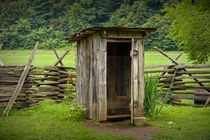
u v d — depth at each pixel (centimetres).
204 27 1094
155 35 7550
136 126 648
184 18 1053
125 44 827
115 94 809
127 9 10031
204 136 519
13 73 896
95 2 10981
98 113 677
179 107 916
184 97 989
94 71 698
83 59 779
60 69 1093
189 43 1240
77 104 837
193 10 1041
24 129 593
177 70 1040
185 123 659
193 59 1345
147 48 7400
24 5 11450
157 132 572
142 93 698
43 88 1016
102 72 677
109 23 10012
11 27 10194
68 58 4222
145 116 722
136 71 691
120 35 678
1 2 11850
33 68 930
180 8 1055
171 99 1028
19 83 803
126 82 809
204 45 1225
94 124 666
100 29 652
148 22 8388
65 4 11531
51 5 11669
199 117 731
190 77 986
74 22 10062
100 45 671
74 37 777
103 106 681
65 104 979
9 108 771
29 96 918
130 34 686
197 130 581
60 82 1070
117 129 613
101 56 675
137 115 691
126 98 789
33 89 902
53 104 996
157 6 9856
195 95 974
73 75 1047
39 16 11275
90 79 719
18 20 11050
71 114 715
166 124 654
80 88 805
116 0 10944
